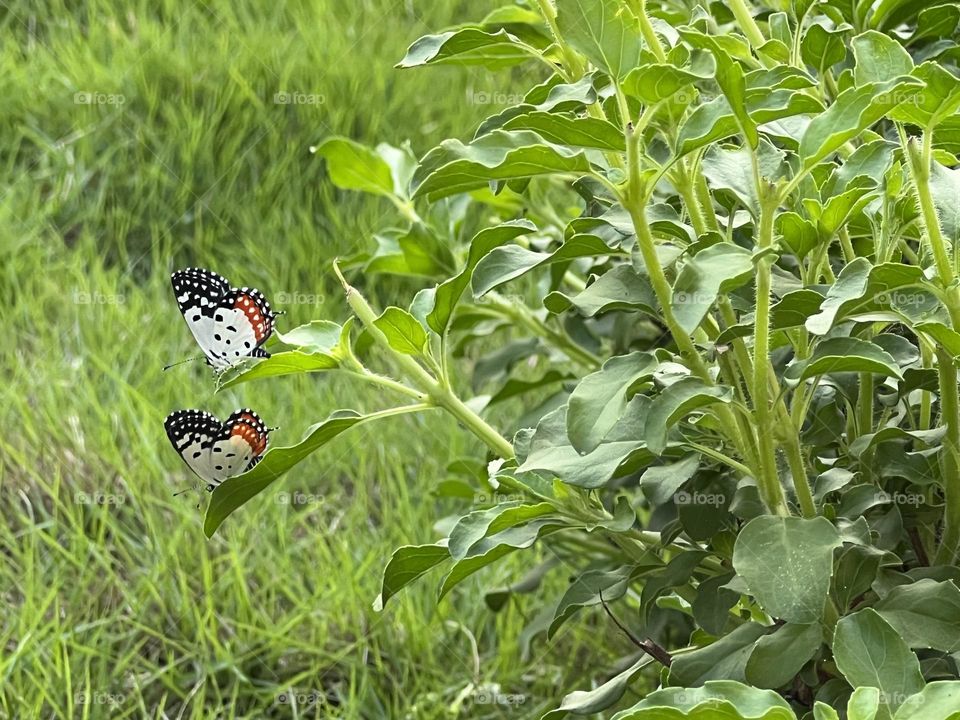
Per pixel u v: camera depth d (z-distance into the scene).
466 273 0.39
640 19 0.38
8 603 0.52
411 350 0.39
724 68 0.35
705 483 0.40
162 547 0.53
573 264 0.50
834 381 0.40
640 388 0.37
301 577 0.53
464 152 0.38
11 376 0.59
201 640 0.51
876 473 0.40
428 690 0.51
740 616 0.42
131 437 0.56
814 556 0.36
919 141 0.38
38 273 0.64
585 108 0.40
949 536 0.39
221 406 0.58
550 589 0.54
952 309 0.37
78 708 0.49
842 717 0.38
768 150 0.39
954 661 0.38
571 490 0.40
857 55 0.38
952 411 0.38
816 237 0.38
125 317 0.61
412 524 0.54
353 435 0.57
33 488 0.55
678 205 0.42
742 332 0.37
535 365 0.60
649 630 0.43
